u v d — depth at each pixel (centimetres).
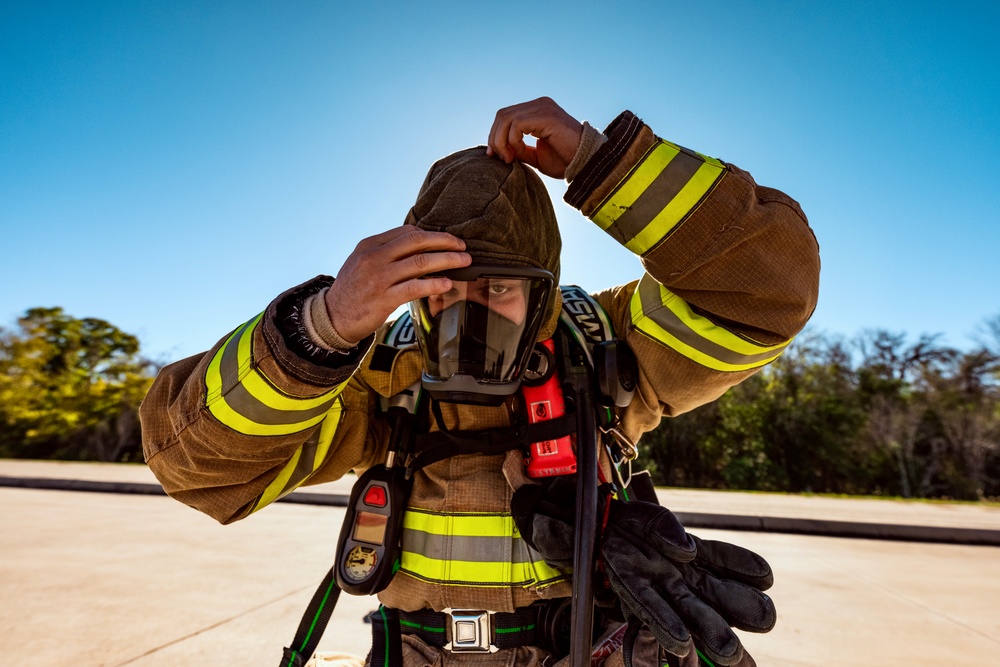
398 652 95
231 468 85
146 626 270
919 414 2178
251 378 74
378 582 90
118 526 516
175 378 91
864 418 2145
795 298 87
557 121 87
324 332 73
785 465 2039
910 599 364
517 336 88
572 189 85
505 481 97
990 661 264
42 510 609
